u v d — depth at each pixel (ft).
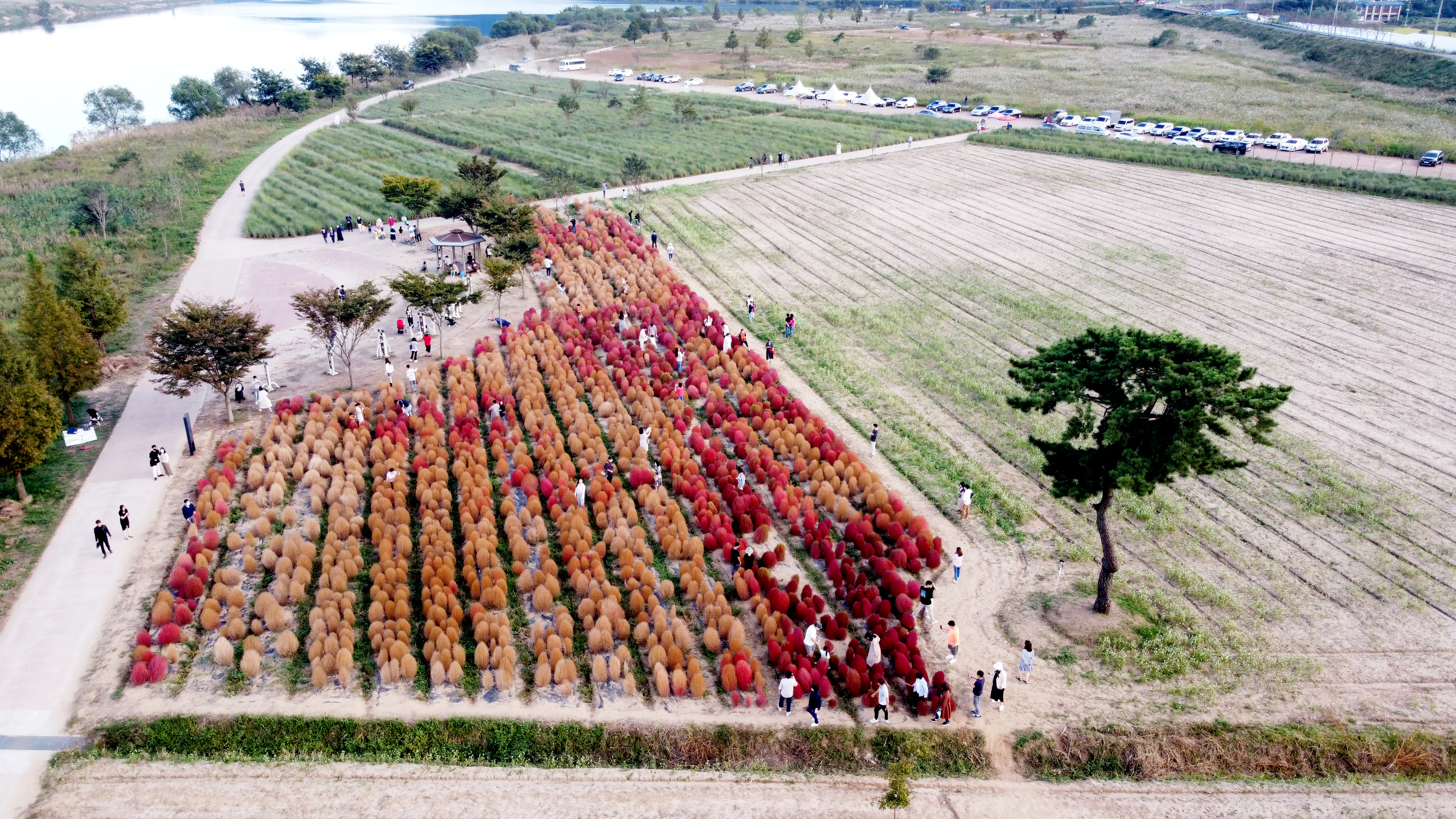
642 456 165.99
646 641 128.06
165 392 176.86
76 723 112.88
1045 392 126.31
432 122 478.18
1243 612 131.54
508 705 117.60
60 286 202.59
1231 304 235.20
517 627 130.93
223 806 104.32
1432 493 157.99
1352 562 141.69
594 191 356.38
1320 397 189.57
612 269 252.83
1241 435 175.32
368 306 196.65
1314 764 110.01
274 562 140.56
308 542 144.25
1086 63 625.82
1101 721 114.32
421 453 166.50
